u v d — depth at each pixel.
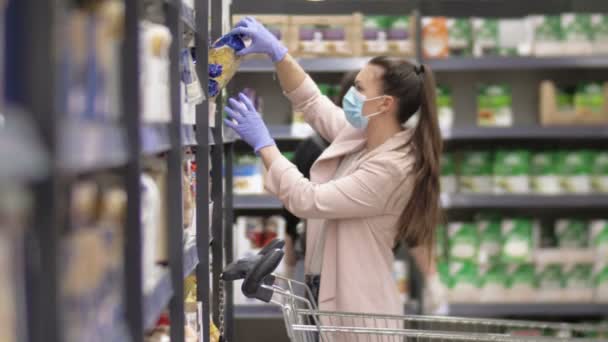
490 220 5.56
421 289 5.33
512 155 5.53
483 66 5.40
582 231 5.63
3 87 1.04
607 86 5.61
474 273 5.50
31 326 1.06
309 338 3.00
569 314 5.55
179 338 2.16
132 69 1.59
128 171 1.59
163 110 2.04
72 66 1.25
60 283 1.07
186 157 2.60
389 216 3.30
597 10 6.01
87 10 1.44
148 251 1.86
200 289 2.83
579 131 5.50
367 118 3.32
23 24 1.04
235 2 5.62
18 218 1.03
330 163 3.48
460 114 5.96
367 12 5.74
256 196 5.17
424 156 3.26
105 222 1.50
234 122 3.37
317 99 3.75
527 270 5.55
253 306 5.17
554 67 5.44
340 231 3.30
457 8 5.85
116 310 1.54
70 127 1.19
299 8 5.69
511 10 5.88
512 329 5.55
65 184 1.21
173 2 2.18
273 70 5.14
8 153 0.93
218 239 3.45
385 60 3.35
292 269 4.71
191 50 2.98
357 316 2.90
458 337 2.80
